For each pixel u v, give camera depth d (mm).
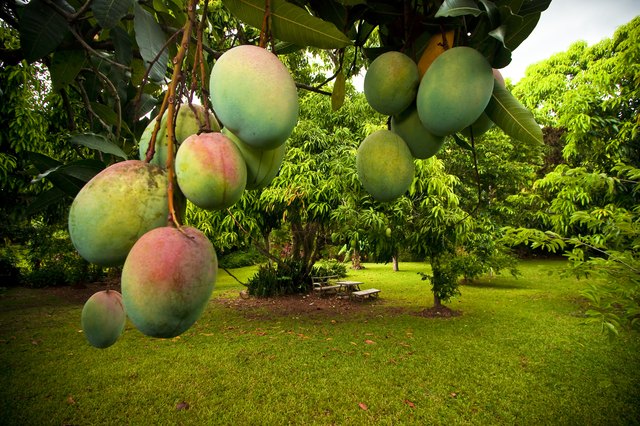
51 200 769
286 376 4488
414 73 831
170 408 3754
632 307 2113
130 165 623
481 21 729
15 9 1059
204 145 628
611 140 5598
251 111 630
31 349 5488
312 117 8422
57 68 1085
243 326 6836
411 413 3650
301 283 10438
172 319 568
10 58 1025
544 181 4832
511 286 11086
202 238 613
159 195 620
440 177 6391
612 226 2566
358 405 3799
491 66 754
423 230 6434
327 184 6594
